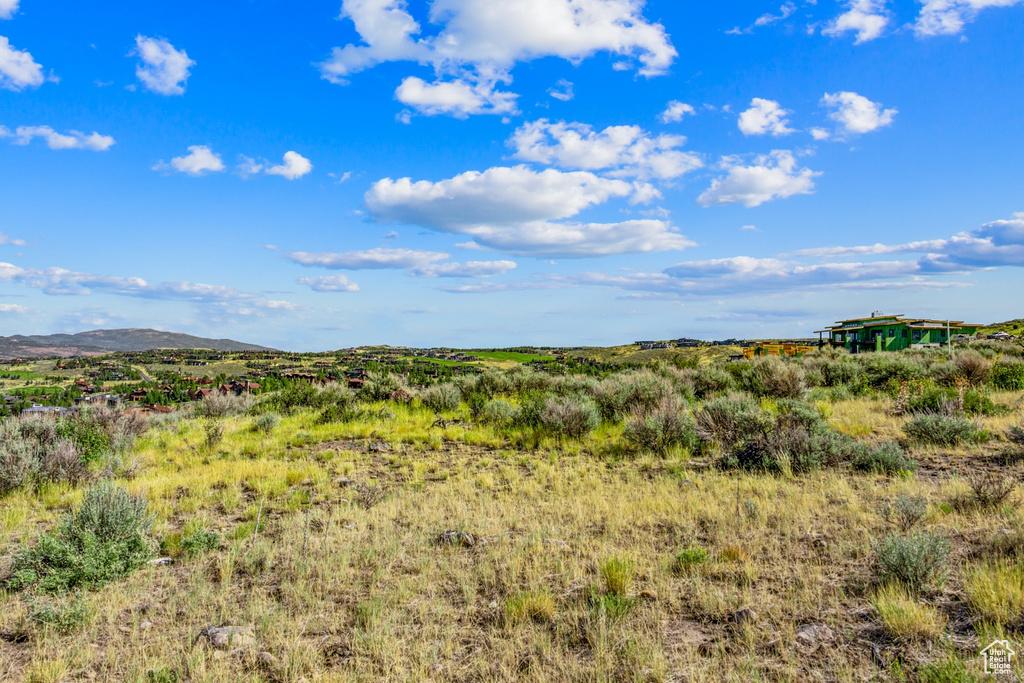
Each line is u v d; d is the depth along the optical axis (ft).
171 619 16.22
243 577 19.39
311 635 15.19
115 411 50.26
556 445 42.50
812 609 14.93
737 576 17.30
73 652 14.42
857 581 16.35
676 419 39.83
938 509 21.90
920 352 88.63
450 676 12.93
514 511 25.61
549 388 70.28
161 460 41.47
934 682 11.28
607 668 12.60
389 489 31.40
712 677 12.19
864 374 66.49
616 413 52.24
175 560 21.44
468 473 34.58
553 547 20.45
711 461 35.22
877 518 21.43
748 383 64.59
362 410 59.67
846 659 12.60
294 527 24.40
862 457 30.91
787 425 36.17
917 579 15.40
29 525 25.39
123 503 22.16
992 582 14.60
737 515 22.94
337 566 19.67
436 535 22.77
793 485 27.73
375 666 13.38
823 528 21.07
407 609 16.38
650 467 34.32
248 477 34.68
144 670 13.38
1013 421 39.01
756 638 13.64
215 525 25.88
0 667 13.88
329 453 40.47
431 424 52.90
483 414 54.60
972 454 31.86
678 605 15.67
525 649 13.84
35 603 16.22
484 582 17.88
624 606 15.20
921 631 13.30
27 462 32.01
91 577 18.90
